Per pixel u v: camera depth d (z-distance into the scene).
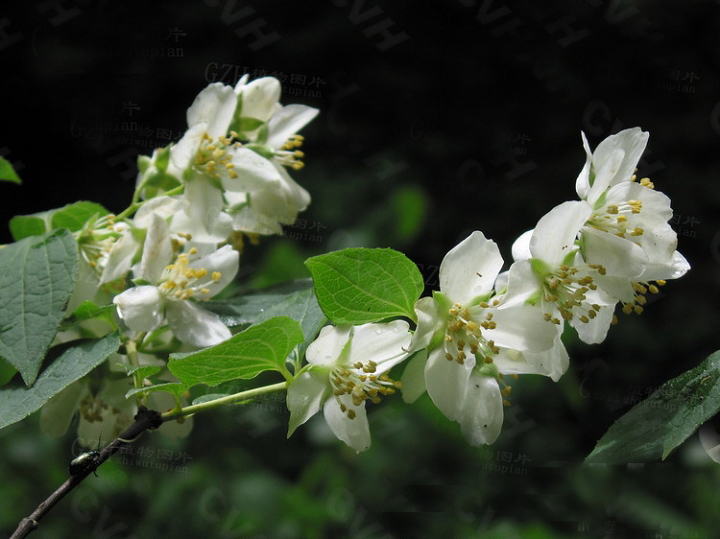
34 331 0.49
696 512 0.75
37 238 0.50
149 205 0.52
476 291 0.48
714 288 1.23
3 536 0.76
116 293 0.53
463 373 0.49
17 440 0.81
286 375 0.49
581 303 0.49
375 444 0.80
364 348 0.49
